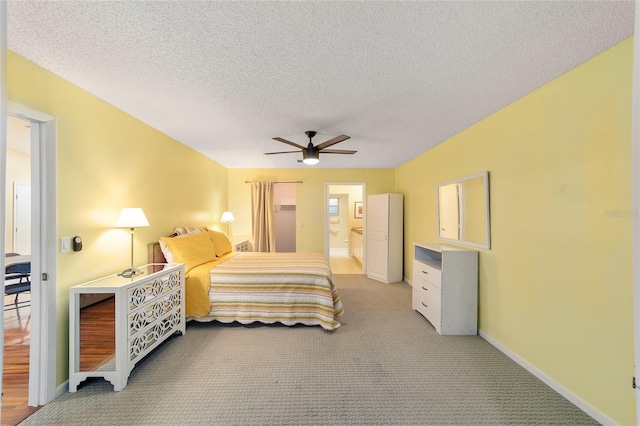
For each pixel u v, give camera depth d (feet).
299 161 16.05
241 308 9.79
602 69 5.30
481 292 9.16
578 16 4.33
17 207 15.01
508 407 5.76
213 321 10.25
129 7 4.13
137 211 7.99
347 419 5.42
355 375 6.87
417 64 5.76
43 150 5.99
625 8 4.16
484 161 8.99
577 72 5.80
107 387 6.40
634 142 3.12
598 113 5.38
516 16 4.33
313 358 7.67
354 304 12.40
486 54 5.39
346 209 28.73
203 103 7.81
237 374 6.89
